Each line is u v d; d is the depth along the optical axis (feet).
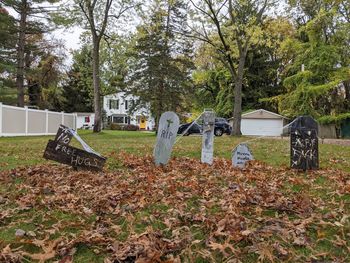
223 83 130.31
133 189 17.44
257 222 12.57
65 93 166.50
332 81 97.14
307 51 101.35
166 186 17.93
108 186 18.52
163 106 90.84
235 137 58.49
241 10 62.49
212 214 13.47
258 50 124.88
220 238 11.29
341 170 24.00
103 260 10.22
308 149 23.61
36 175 21.95
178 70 91.81
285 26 94.68
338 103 105.60
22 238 11.66
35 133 77.41
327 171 22.94
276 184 18.60
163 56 89.92
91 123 177.47
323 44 99.91
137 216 13.47
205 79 132.87
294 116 107.04
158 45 89.51
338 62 100.01
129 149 36.40
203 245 10.91
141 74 90.38
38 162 27.48
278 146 40.11
